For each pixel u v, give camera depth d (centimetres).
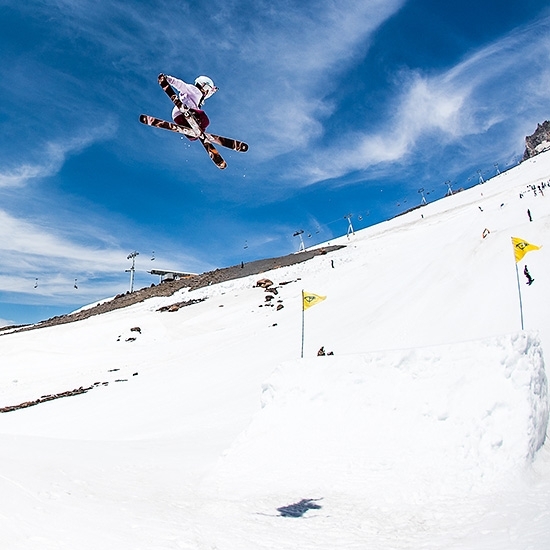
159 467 948
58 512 509
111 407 1986
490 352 901
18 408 2364
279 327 3011
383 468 835
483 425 822
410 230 6347
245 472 935
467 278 2409
